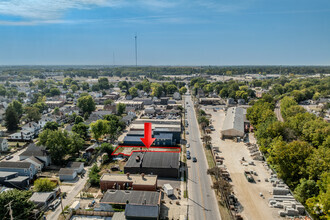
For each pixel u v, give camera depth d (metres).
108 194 61.06
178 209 59.12
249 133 123.69
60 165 86.19
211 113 174.88
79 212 56.66
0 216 48.25
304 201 61.22
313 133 94.88
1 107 172.12
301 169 66.56
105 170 80.38
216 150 98.94
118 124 128.75
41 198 60.44
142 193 61.56
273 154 78.62
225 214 57.47
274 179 73.31
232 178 75.31
